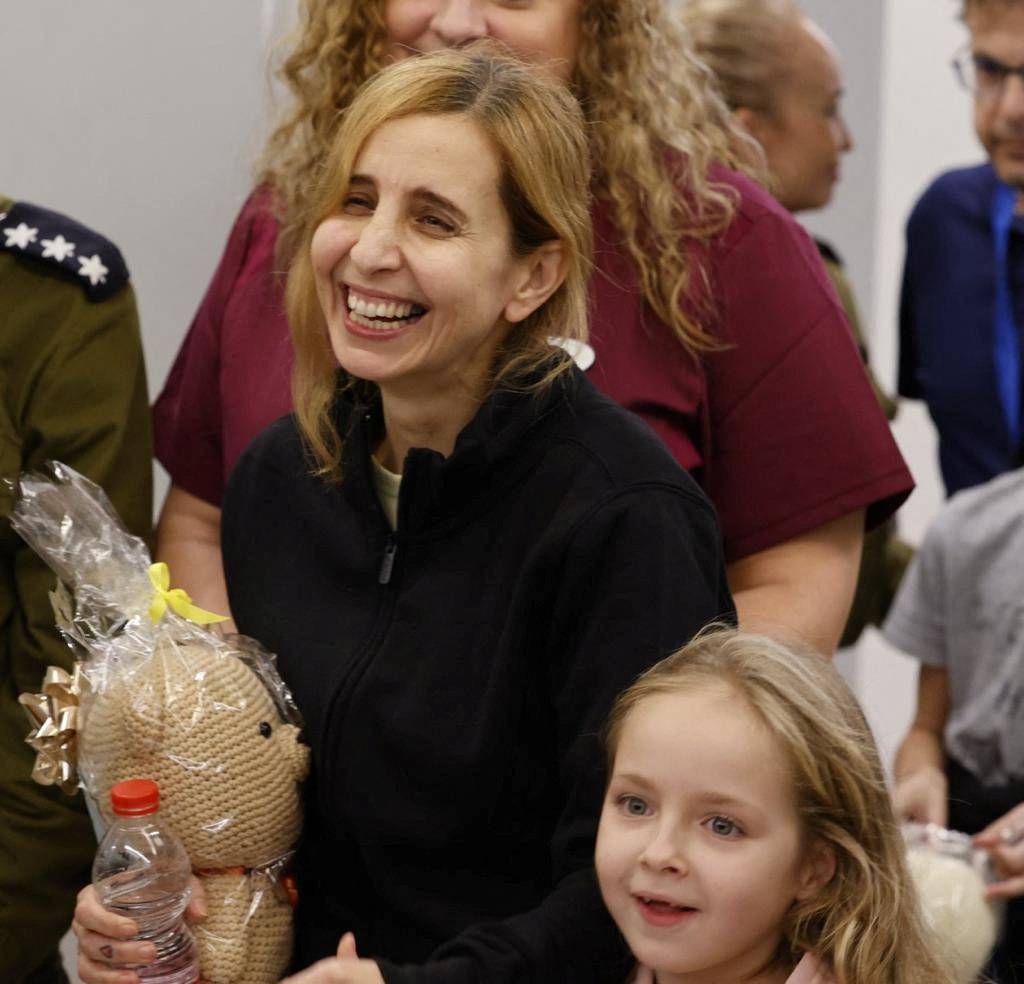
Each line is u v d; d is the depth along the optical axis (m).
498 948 2.32
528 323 2.54
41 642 3.29
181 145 4.57
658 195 3.17
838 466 3.17
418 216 2.41
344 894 2.69
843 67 6.71
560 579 2.43
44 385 3.32
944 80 6.73
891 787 2.62
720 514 3.24
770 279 3.19
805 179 4.85
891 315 6.93
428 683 2.49
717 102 3.60
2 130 4.46
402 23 3.24
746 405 3.18
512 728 2.46
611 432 2.50
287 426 2.84
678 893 2.24
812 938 2.32
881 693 6.83
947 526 4.18
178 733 2.46
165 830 2.46
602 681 2.40
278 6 4.55
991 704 3.98
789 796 2.27
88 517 2.68
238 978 2.50
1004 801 3.95
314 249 2.48
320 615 2.65
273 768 2.51
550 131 2.45
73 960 4.66
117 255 3.45
